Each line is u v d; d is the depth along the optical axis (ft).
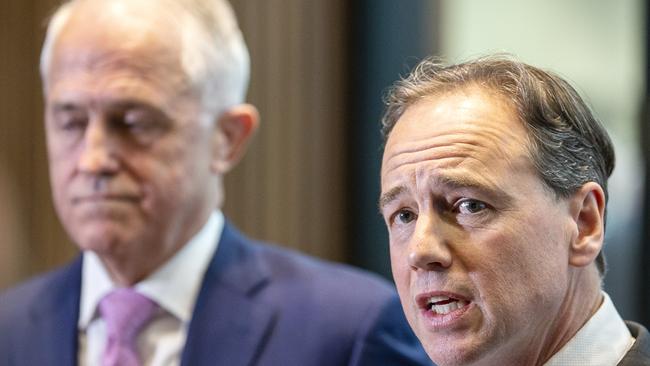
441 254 7.13
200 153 10.93
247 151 18.44
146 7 10.78
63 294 11.37
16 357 11.19
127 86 10.42
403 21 18.88
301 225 18.78
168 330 10.88
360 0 19.13
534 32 18.48
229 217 18.31
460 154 7.18
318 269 11.44
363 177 19.04
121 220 10.46
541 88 7.41
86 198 10.50
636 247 17.34
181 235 10.93
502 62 7.66
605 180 7.74
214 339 10.71
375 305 10.87
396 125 7.64
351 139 19.12
